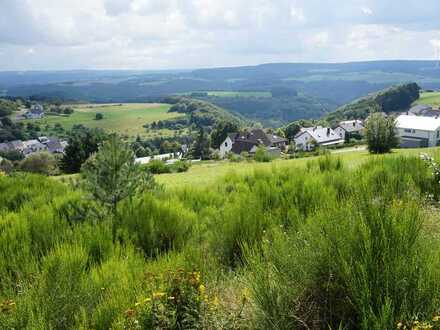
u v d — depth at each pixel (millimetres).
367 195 3520
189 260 4137
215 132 114562
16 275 4191
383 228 2830
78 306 3250
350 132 116062
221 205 8070
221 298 3367
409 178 7227
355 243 2812
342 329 2555
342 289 2668
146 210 6160
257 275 2947
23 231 5461
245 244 3982
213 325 2781
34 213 6391
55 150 137000
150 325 2746
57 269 3723
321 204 5770
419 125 93688
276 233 3832
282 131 125500
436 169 7441
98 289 3549
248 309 3012
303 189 6656
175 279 3076
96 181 6398
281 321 2635
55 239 5277
